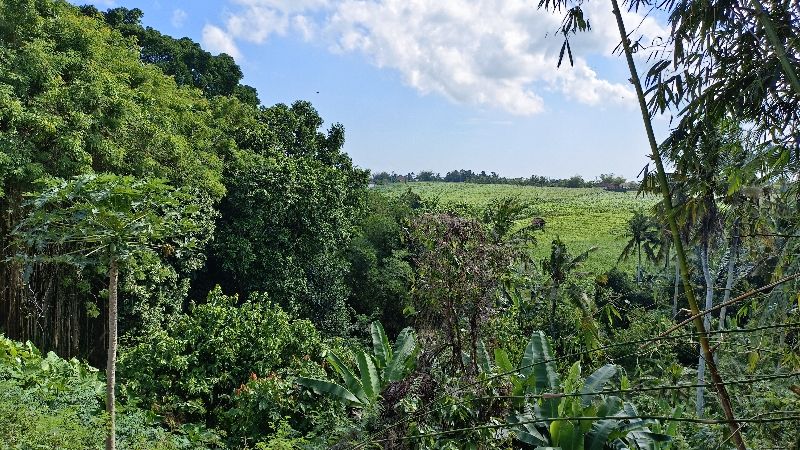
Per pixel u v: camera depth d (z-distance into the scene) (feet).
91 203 14.32
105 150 34.09
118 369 28.89
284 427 23.53
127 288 36.27
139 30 76.95
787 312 10.85
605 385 17.40
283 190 53.78
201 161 49.16
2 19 33.63
